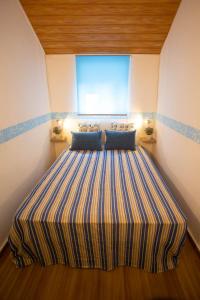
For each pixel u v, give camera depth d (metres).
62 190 1.69
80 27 2.31
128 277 1.41
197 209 1.63
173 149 2.21
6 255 1.60
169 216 1.34
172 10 2.07
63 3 2.02
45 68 2.78
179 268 1.46
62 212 1.40
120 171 2.07
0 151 1.66
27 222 1.34
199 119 1.60
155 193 1.63
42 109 2.67
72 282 1.39
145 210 1.41
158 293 1.31
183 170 1.93
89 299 1.28
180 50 1.99
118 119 3.04
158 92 2.83
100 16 2.17
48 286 1.36
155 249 1.37
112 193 1.65
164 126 2.55
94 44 2.56
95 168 2.15
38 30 2.35
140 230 1.32
